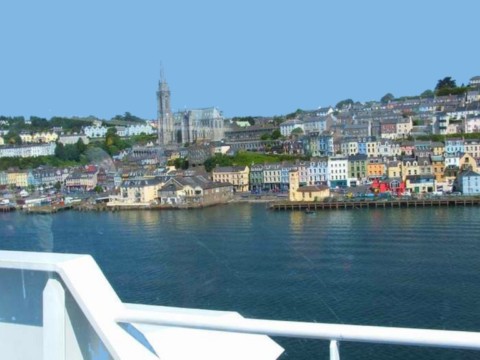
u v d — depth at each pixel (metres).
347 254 89.31
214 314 7.35
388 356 40.22
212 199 190.12
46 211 170.00
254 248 98.56
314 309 60.53
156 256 93.56
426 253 87.19
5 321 7.38
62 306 6.99
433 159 191.88
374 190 180.25
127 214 168.50
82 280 6.95
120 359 6.72
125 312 6.99
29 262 6.99
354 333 6.23
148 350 7.14
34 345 7.33
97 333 6.80
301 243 101.88
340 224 126.69
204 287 71.50
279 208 166.50
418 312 57.84
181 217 155.12
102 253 98.12
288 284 70.88
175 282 74.88
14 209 176.88
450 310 57.75
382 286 67.81
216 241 108.19
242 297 66.00
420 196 165.38
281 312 60.25
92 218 157.38
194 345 7.61
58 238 116.69
